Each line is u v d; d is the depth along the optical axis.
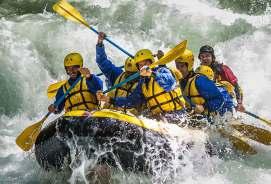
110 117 13.70
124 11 24.25
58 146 13.83
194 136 14.80
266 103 20.02
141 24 23.83
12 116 18.98
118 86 14.96
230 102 16.47
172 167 14.15
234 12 26.05
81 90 15.02
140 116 14.53
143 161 13.78
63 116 14.02
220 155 15.41
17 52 20.56
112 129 13.54
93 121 13.62
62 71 21.11
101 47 16.72
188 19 24.20
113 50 21.98
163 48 22.97
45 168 14.45
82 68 14.71
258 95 20.48
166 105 14.73
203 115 15.58
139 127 13.78
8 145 16.81
